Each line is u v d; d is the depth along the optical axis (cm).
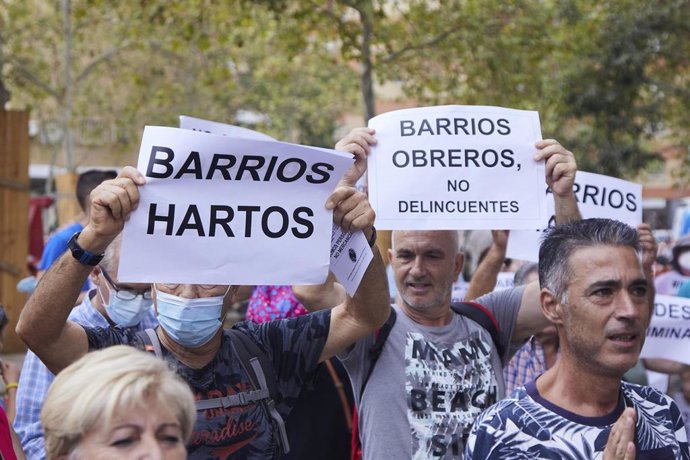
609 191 610
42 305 348
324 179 365
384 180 463
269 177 360
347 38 1542
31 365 458
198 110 2883
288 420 508
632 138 2116
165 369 282
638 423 347
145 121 2900
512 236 609
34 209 1730
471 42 1590
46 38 2586
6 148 1442
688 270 903
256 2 1472
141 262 349
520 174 466
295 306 644
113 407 267
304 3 1503
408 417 446
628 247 340
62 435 271
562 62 1977
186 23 1625
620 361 333
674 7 1953
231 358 379
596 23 1838
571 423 336
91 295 489
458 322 476
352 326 406
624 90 1989
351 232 380
